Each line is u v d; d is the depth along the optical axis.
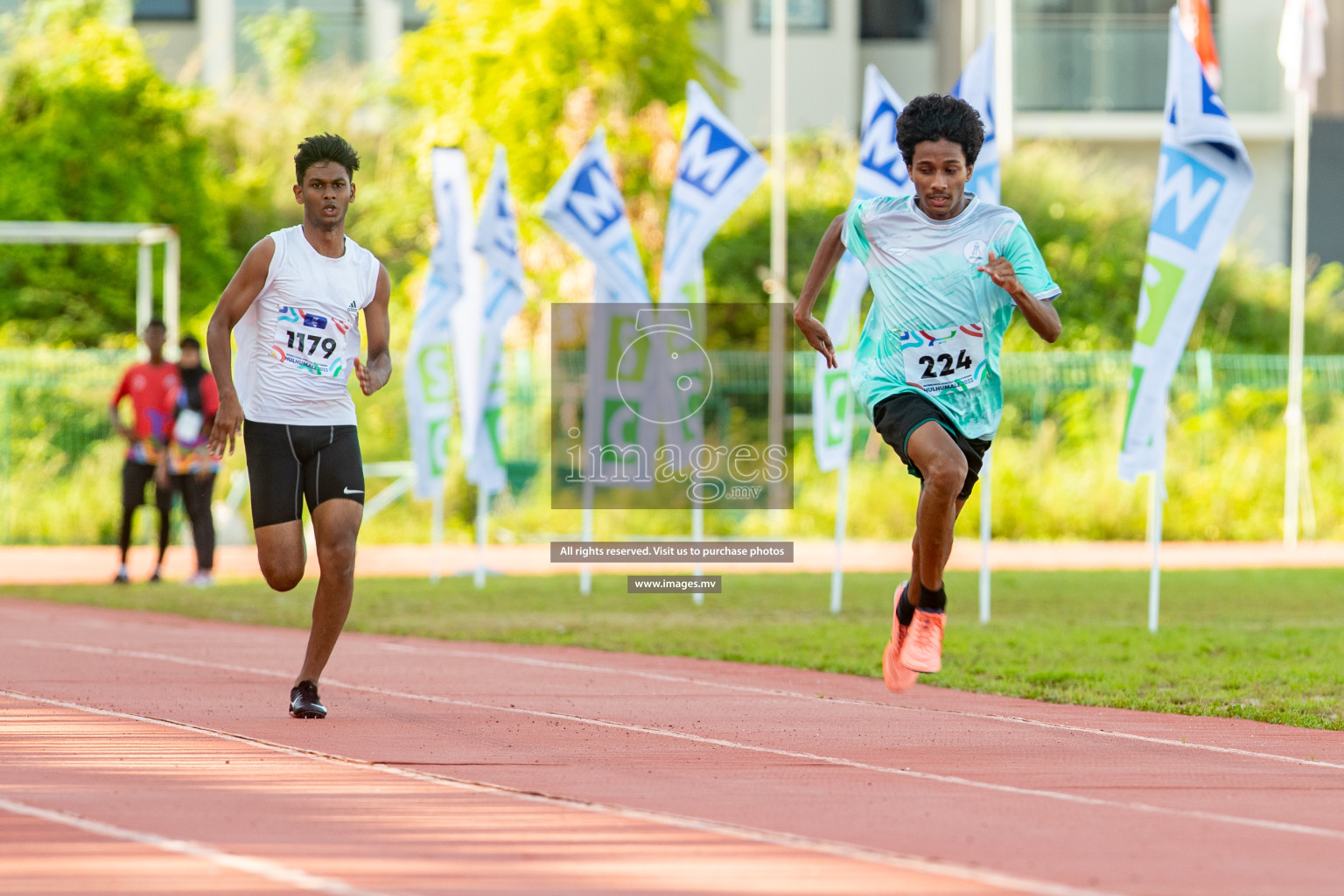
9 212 59.22
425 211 67.06
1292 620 29.11
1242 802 12.14
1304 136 51.75
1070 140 72.06
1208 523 54.44
